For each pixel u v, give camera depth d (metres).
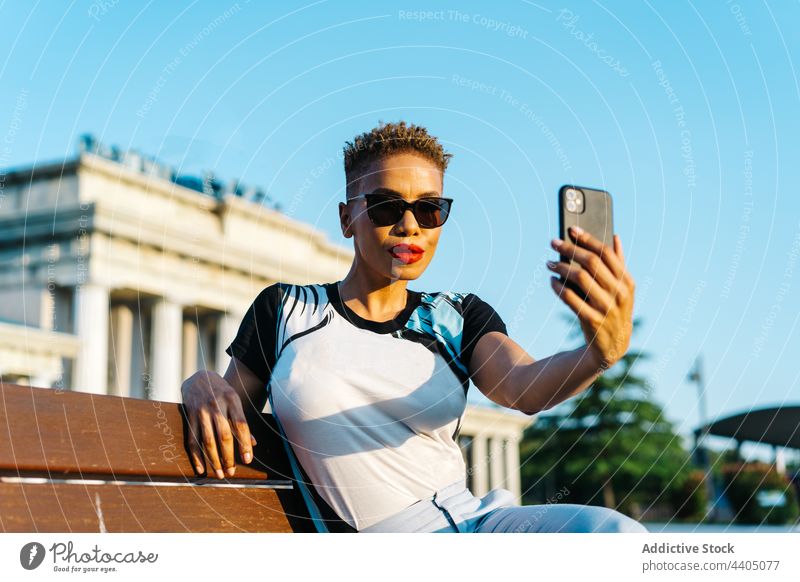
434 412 2.24
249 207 24.28
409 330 2.33
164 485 2.00
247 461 2.07
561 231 1.83
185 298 25.09
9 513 1.74
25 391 1.77
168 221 24.64
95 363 23.83
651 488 34.69
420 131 2.38
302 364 2.23
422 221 2.32
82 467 1.82
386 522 2.17
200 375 2.13
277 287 2.41
